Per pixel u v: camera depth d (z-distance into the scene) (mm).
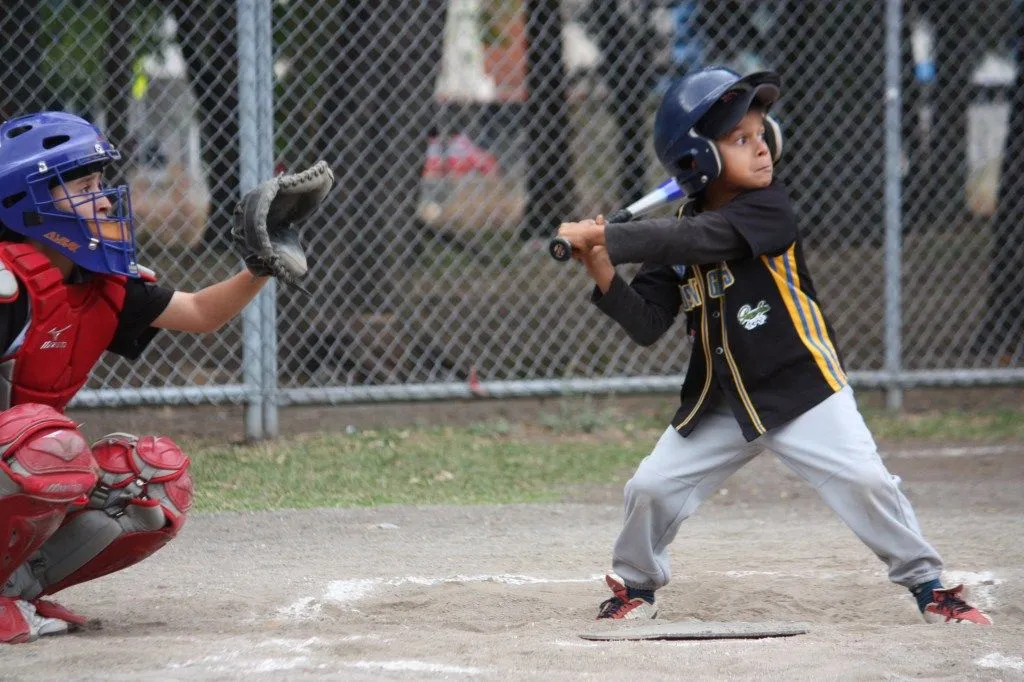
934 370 31203
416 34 30031
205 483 21406
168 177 38344
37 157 11867
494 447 24844
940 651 11609
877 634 12602
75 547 12695
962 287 39312
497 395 25766
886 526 12781
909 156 47219
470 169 50406
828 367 12938
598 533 18578
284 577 15766
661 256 12555
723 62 45125
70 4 32375
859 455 12688
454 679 10820
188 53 31875
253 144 23656
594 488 22016
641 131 44000
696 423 13289
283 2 30281
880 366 32844
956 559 16312
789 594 14781
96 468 12547
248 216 11875
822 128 39719
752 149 12992
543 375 31141
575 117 47125
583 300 35938
